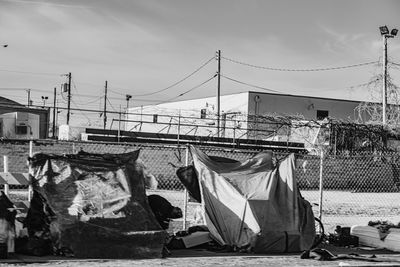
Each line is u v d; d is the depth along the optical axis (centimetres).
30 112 4000
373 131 3681
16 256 904
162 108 6556
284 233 1072
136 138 3412
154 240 963
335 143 3556
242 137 4556
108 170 1016
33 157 978
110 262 891
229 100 5656
